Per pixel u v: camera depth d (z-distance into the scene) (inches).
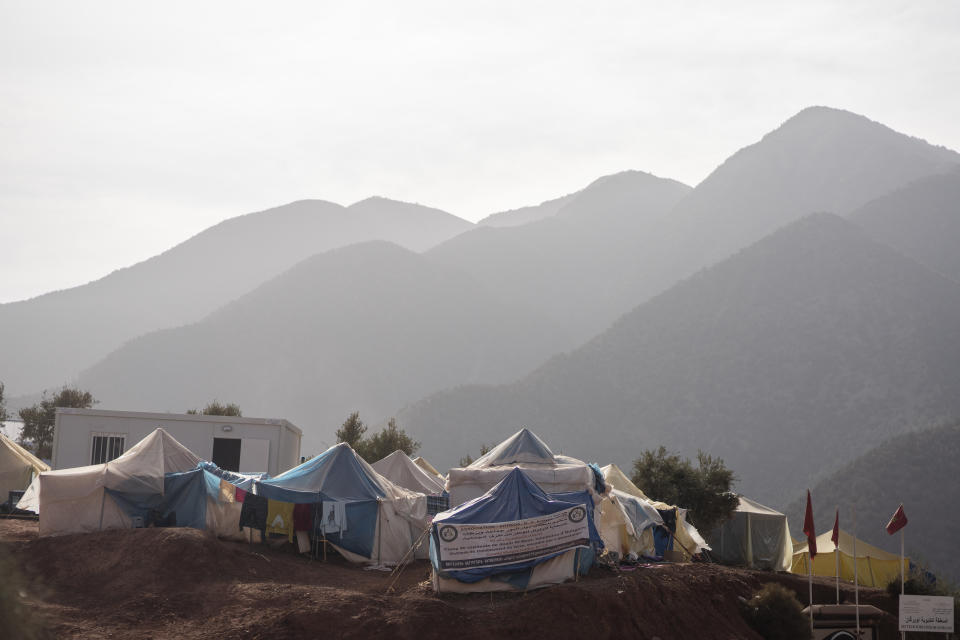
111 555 802.2
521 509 844.0
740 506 1513.3
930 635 1096.2
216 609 709.9
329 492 984.9
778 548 1462.8
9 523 1022.4
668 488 1465.3
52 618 658.8
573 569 841.5
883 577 1466.5
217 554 814.5
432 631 688.4
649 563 1072.2
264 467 1480.1
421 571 963.3
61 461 1408.7
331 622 681.6
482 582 811.4
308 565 911.7
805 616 981.2
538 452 1074.1
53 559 802.8
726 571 1072.8
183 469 1013.2
